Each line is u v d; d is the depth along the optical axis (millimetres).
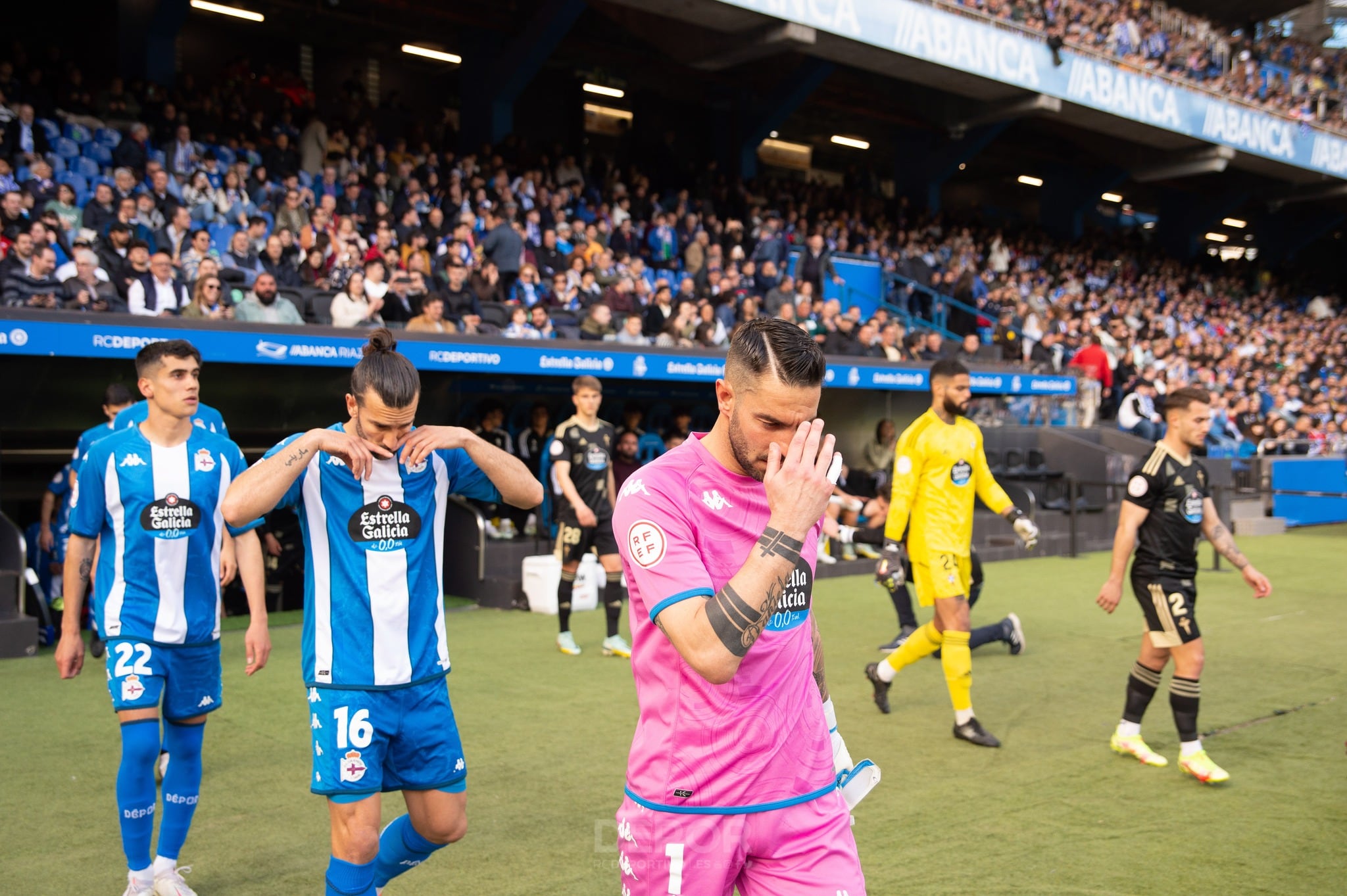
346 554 2756
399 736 2793
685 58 16781
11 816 4145
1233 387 21188
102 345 7551
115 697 3426
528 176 15664
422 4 16656
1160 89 20812
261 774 4652
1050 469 14992
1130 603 9695
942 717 5805
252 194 12594
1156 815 4266
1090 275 25703
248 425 9539
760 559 1825
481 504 10695
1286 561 12977
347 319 9812
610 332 12078
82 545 3576
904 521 5422
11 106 11430
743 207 19078
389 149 16328
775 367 1883
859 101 22719
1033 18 18906
